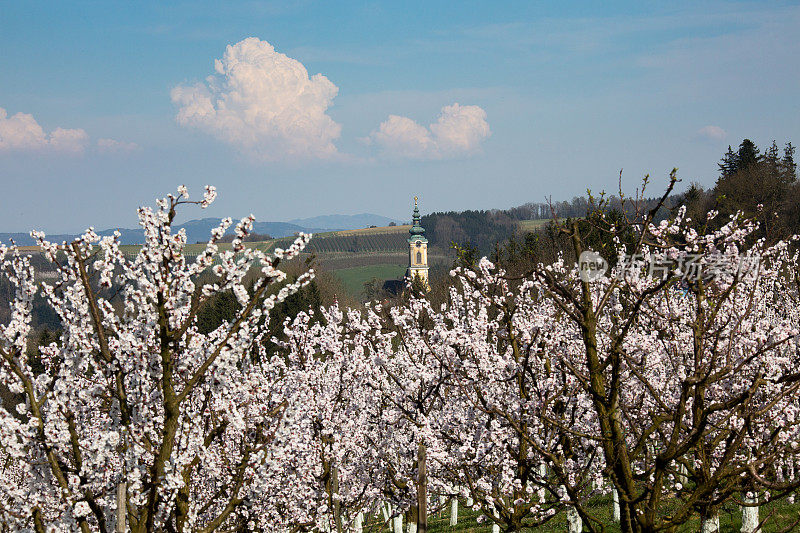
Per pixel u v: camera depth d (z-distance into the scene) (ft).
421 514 38.42
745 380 42.86
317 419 53.98
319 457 52.42
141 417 32.07
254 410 39.45
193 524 38.63
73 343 31.81
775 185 206.49
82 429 39.09
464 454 45.27
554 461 37.60
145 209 29.76
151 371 32.86
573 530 53.01
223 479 44.39
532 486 48.24
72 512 33.04
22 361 32.37
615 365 35.06
